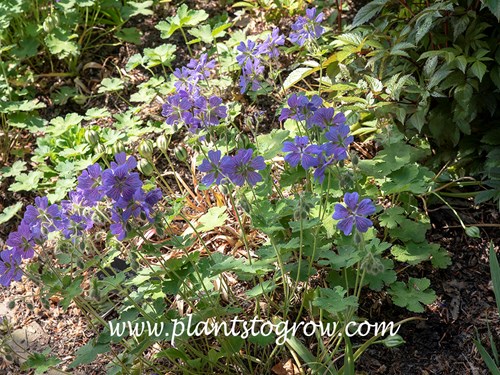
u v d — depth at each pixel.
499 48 0.74
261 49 0.74
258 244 0.76
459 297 0.71
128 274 0.74
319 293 0.63
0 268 0.56
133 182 0.54
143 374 0.67
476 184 0.78
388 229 0.75
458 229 0.77
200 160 0.74
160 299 0.61
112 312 0.73
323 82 0.81
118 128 0.85
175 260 0.59
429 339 0.68
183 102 0.67
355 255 0.58
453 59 0.70
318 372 0.62
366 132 0.78
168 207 0.78
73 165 0.80
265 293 0.64
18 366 0.70
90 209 0.59
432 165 0.80
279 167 0.81
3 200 0.85
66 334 0.72
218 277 0.70
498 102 0.79
